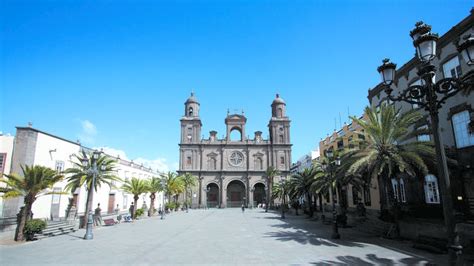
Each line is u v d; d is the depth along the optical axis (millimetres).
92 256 12984
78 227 23641
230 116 72000
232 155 69500
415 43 7215
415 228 16000
